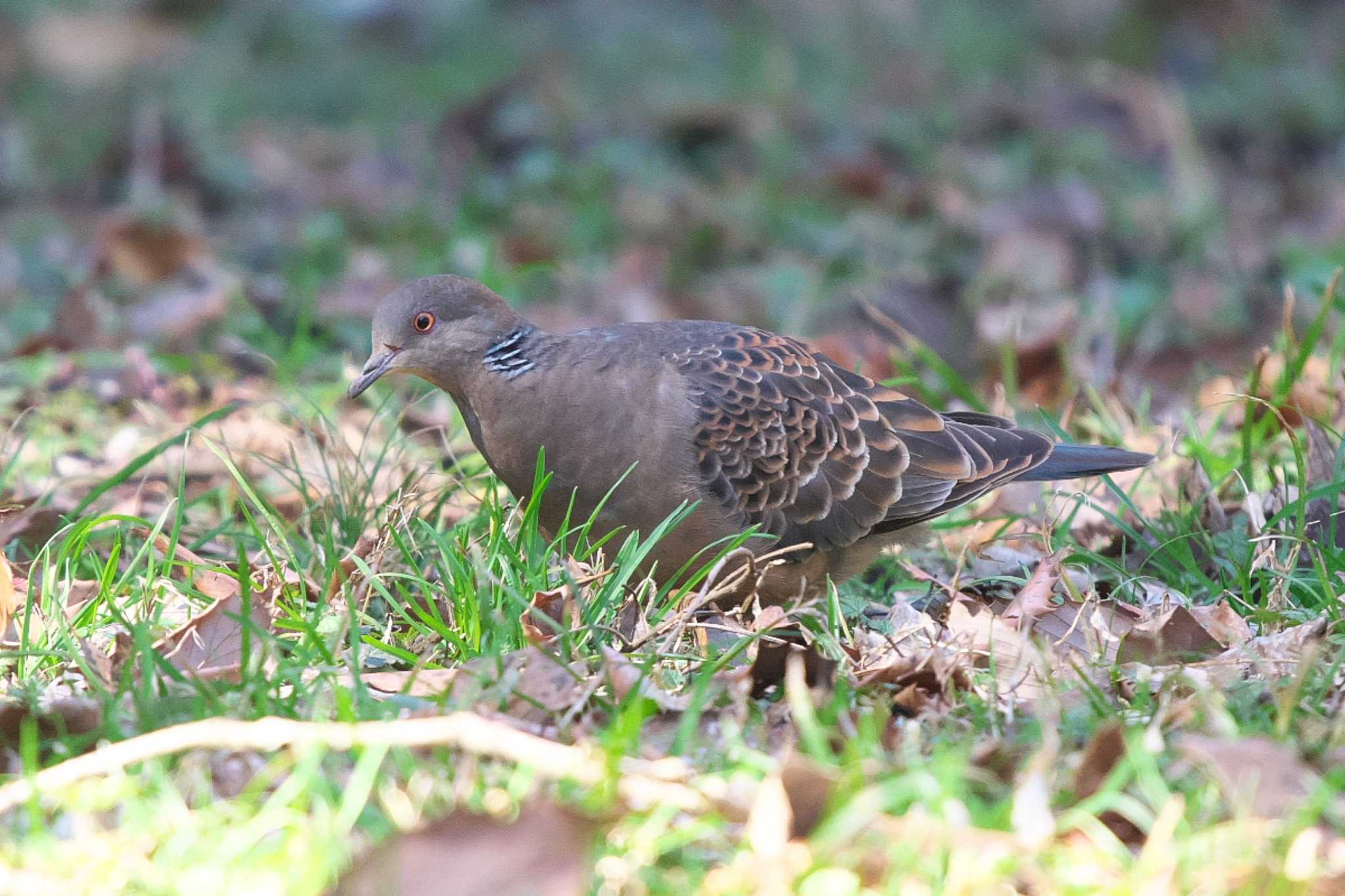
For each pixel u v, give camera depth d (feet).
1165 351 51.44
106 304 51.70
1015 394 45.60
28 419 42.60
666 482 31.81
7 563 28.04
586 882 19.20
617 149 72.59
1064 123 80.18
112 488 35.65
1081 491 37.93
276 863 19.90
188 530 35.60
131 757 21.21
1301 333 52.42
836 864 19.71
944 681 25.59
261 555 32.55
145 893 19.43
